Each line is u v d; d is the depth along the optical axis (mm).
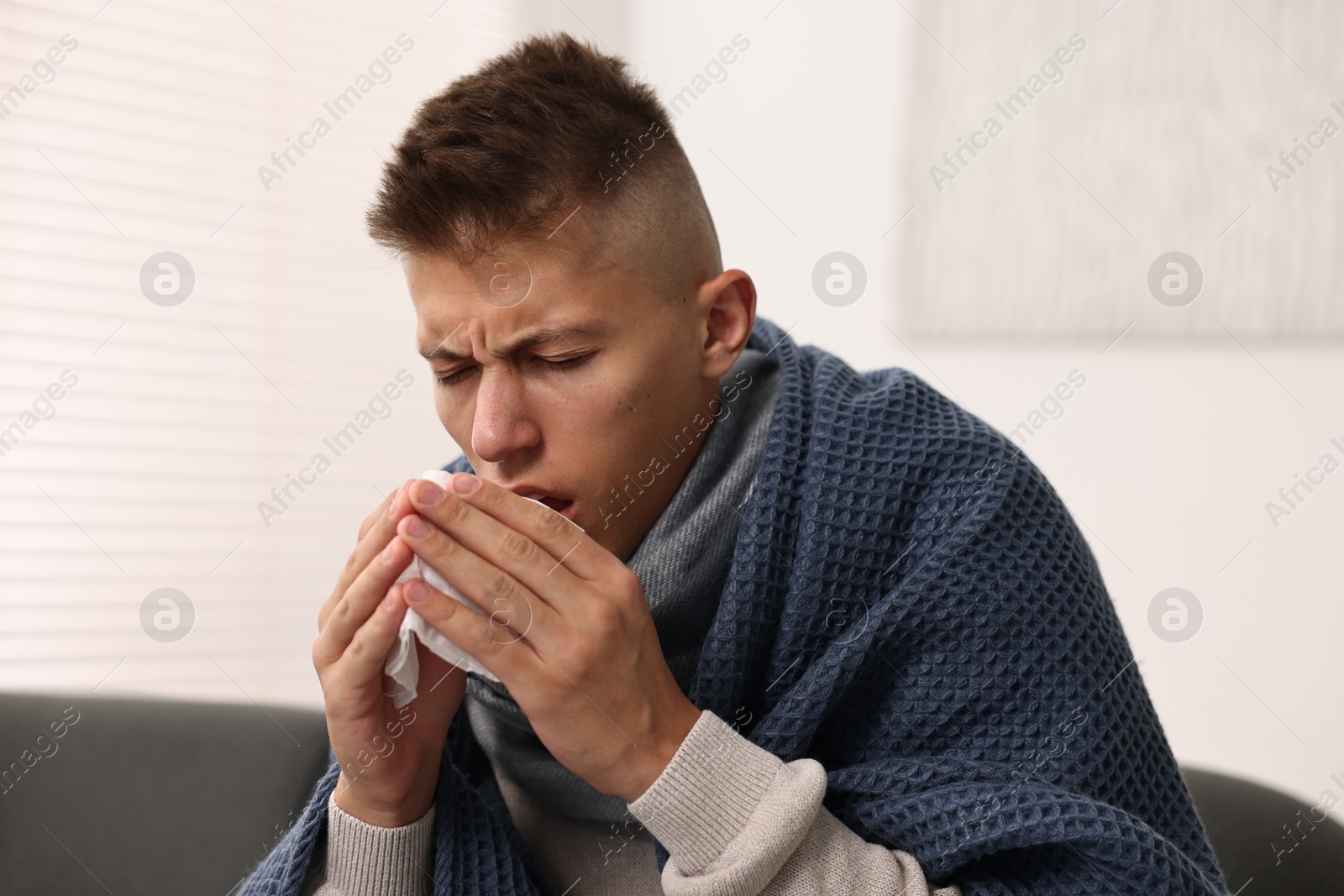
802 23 1763
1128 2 1491
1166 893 613
